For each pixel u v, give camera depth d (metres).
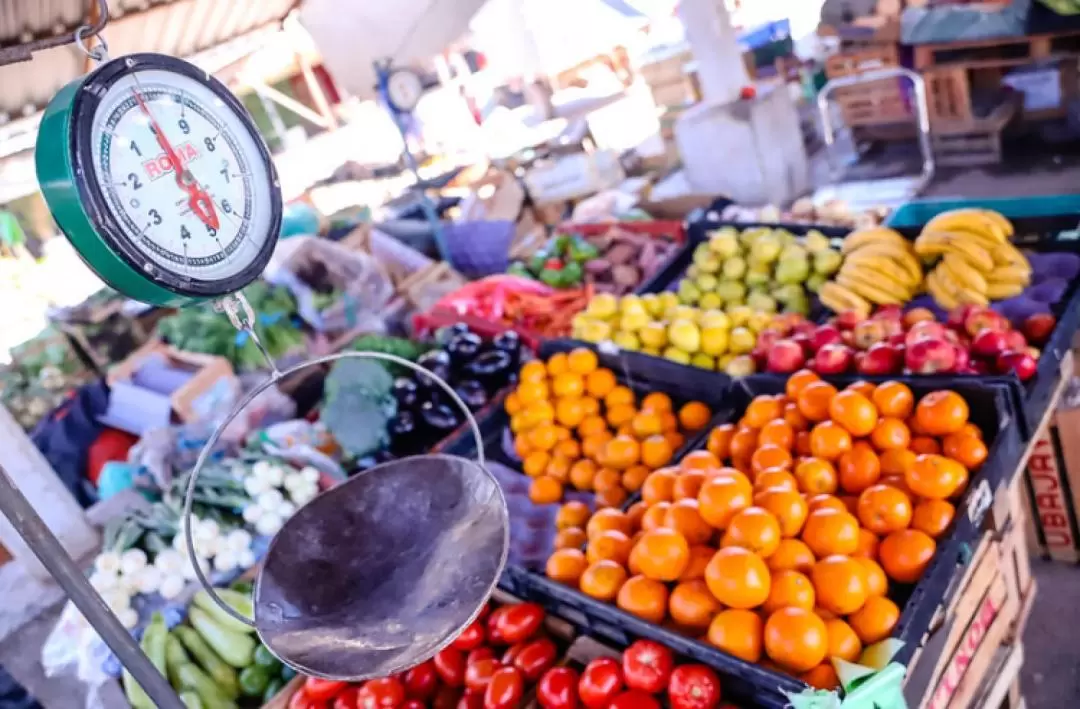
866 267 2.87
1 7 2.38
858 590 1.70
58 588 3.04
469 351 3.33
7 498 1.11
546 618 2.11
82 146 1.06
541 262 4.16
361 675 1.10
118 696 2.45
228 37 4.26
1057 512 2.81
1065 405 2.58
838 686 1.57
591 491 2.62
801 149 5.55
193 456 3.26
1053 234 2.82
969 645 1.89
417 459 1.45
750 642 1.67
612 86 7.78
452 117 7.94
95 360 4.79
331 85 9.84
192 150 1.21
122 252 1.09
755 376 2.57
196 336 4.11
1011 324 2.52
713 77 5.63
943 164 5.30
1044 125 5.05
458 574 1.22
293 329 4.10
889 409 2.15
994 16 4.83
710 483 1.95
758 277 3.22
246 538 2.81
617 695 1.76
